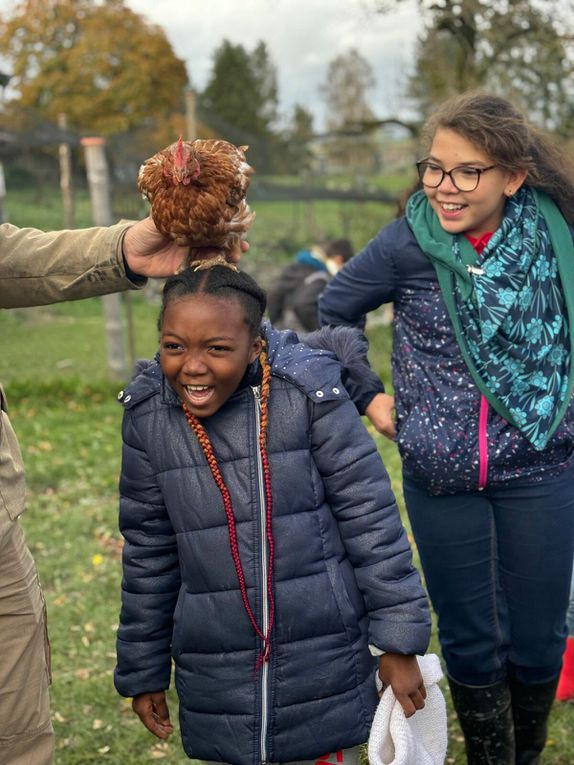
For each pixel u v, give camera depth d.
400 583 2.19
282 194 17.38
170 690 3.77
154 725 2.44
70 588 4.77
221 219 1.94
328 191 17.28
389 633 2.16
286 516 2.18
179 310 2.04
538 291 2.60
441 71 10.38
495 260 2.58
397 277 2.78
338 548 2.24
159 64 40.44
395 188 27.39
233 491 2.17
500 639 2.90
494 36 9.68
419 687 2.21
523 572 2.78
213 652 2.23
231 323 2.05
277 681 2.20
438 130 2.58
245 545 2.17
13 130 11.66
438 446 2.68
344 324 2.91
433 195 2.63
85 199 22.98
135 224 2.26
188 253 2.19
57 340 14.02
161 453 2.22
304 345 2.29
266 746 2.22
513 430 2.67
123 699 3.73
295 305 7.65
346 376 2.69
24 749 2.35
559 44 9.77
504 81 10.27
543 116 10.48
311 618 2.18
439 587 2.88
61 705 3.70
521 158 2.54
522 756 3.10
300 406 2.18
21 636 2.29
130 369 9.91
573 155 2.71
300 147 34.66
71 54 39.94
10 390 9.38
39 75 40.91
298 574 2.18
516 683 3.00
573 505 2.77
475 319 2.62
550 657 2.91
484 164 2.53
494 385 2.62
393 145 32.94
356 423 2.23
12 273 2.30
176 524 2.23
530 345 2.60
